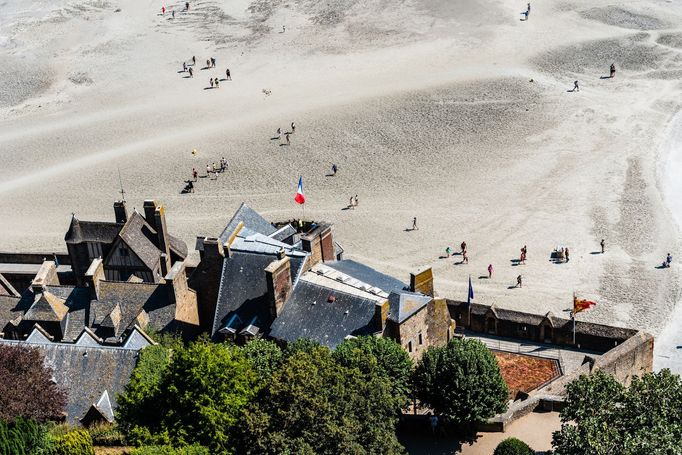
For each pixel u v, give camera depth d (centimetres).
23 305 16625
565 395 14312
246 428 10538
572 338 16962
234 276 15475
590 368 15150
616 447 10262
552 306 18738
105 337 15738
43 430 10750
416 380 13225
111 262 18062
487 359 13312
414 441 13362
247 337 14612
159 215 18400
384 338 13212
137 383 11562
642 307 18588
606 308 18612
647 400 11144
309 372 10912
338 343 13762
